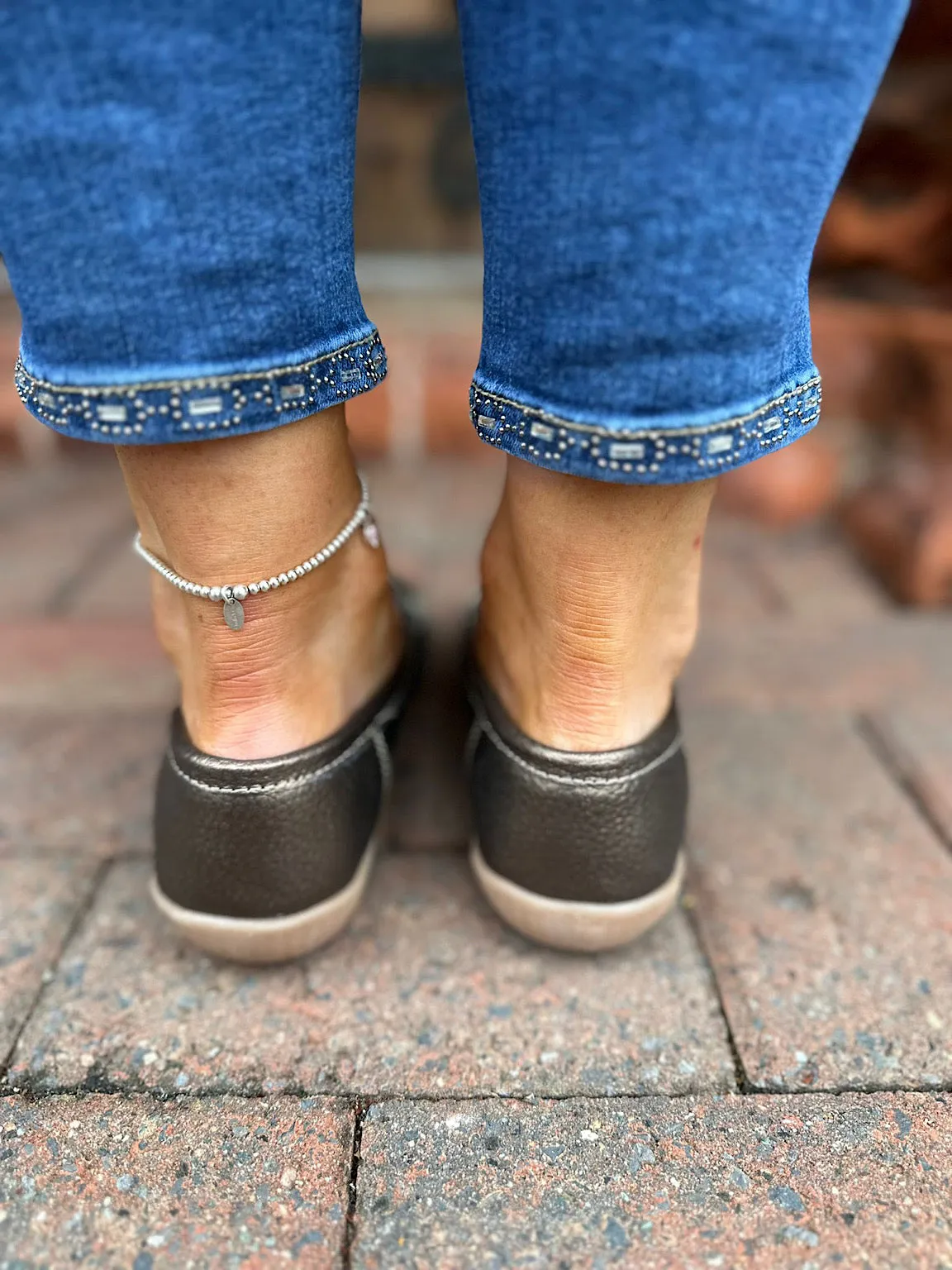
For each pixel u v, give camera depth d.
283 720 0.29
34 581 0.56
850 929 0.34
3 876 0.36
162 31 0.20
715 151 0.21
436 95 0.80
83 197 0.21
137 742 0.43
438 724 0.42
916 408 0.64
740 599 0.55
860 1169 0.26
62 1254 0.25
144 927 0.34
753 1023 0.30
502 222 0.23
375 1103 0.28
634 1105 0.28
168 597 0.30
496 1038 0.30
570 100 0.20
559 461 0.24
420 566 0.57
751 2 0.19
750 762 0.42
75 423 0.24
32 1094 0.28
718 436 0.23
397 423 0.74
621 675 0.29
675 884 0.32
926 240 0.65
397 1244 0.25
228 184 0.21
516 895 0.31
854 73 0.21
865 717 0.45
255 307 0.23
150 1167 0.27
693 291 0.22
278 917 0.30
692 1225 0.25
